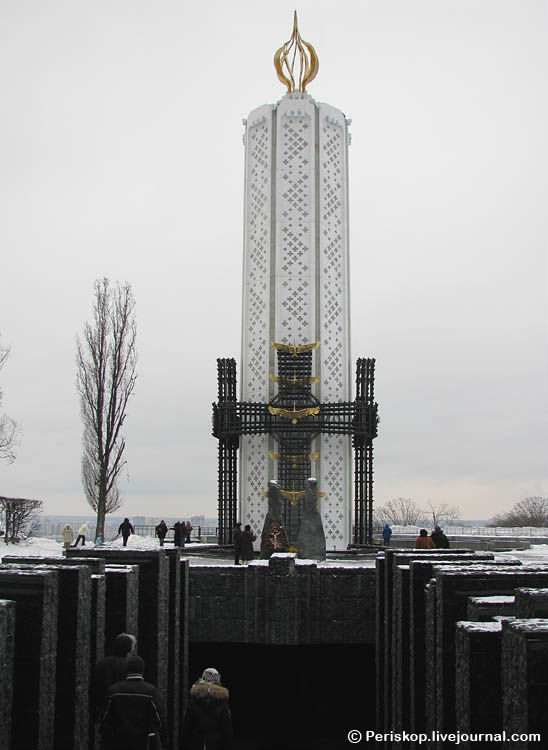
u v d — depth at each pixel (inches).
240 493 1291.8
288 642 733.9
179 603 622.5
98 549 535.2
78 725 402.3
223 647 777.6
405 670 493.4
